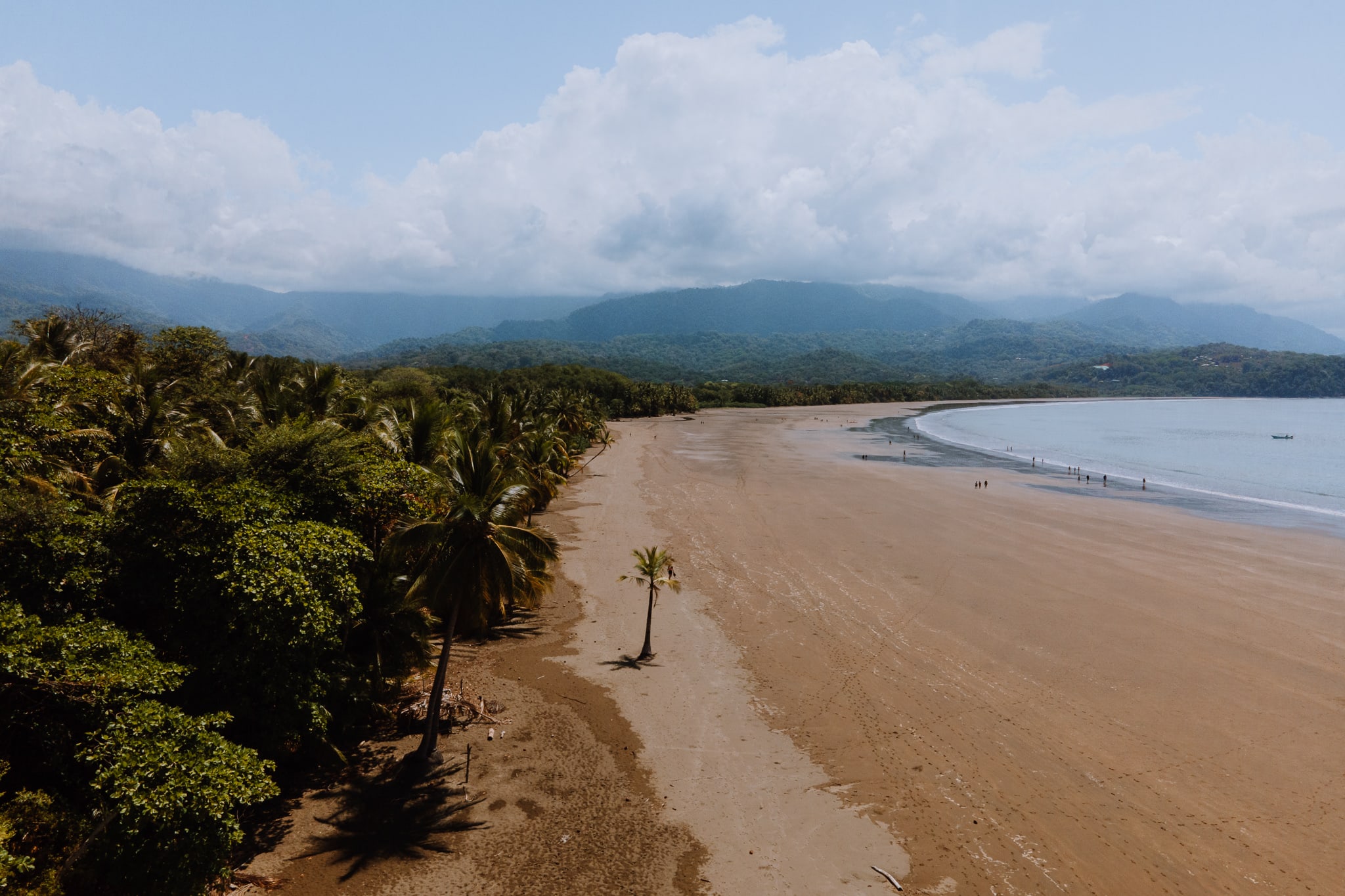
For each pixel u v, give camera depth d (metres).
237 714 17.86
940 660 28.92
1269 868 17.09
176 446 24.53
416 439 30.80
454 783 20.52
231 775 14.02
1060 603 35.69
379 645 22.88
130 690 14.30
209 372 58.41
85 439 25.45
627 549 45.53
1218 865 17.20
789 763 21.69
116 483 25.34
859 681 27.08
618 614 34.06
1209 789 20.20
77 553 16.16
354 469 22.72
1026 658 29.03
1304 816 18.98
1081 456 111.50
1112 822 18.81
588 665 28.44
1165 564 43.03
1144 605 35.28
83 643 14.14
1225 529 53.62
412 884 16.59
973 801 19.75
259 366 68.94
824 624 32.88
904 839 18.28
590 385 192.12
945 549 46.19
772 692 26.23
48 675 13.32
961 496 67.88
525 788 20.36
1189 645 30.25
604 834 18.47
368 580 22.89
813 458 98.69
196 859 13.65
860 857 17.62
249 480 20.61
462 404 66.12
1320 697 25.47
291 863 17.12
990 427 176.00
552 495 55.41
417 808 19.39
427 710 23.86
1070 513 59.69
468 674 27.42
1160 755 21.91
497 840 18.20
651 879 16.89
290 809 19.17
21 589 15.28
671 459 95.06
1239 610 34.47
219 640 17.67
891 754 22.09
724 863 17.44
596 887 16.62
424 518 23.44
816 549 45.94
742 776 21.03
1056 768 21.28
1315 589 37.91
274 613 17.12
